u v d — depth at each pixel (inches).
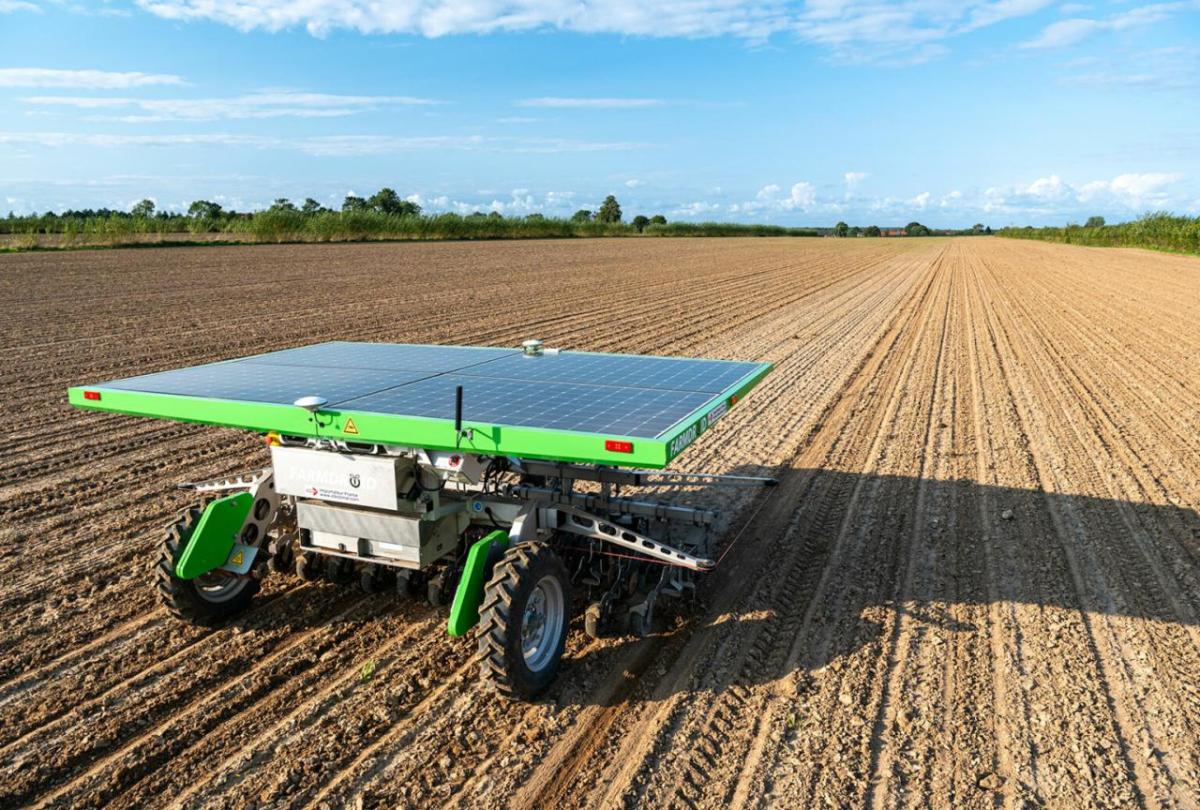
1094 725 168.9
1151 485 317.7
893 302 976.9
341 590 229.3
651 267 1472.7
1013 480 324.8
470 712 175.2
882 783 152.6
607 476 224.4
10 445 355.9
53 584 230.4
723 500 302.8
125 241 1630.2
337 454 185.8
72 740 163.3
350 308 776.3
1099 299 1005.8
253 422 182.7
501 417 170.6
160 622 212.1
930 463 347.3
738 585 235.5
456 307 804.6
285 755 160.4
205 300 814.5
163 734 165.8
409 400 186.9
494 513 204.8
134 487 309.0
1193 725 168.7
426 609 220.4
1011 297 1037.8
